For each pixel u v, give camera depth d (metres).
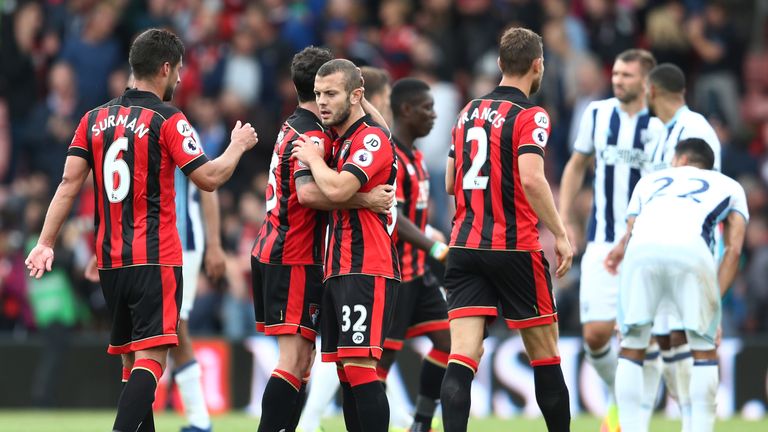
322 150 22.52
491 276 23.39
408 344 41.22
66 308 42.72
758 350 41.34
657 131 29.08
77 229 43.78
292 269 22.95
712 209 25.45
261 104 52.81
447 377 23.06
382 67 52.28
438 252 26.50
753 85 57.75
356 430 23.69
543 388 23.61
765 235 46.84
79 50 53.50
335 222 22.59
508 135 23.09
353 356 22.20
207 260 29.83
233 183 50.88
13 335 44.62
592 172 49.34
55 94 53.72
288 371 22.97
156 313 22.11
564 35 52.41
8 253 45.00
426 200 28.52
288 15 55.53
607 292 29.28
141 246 22.08
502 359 41.47
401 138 28.11
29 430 33.56
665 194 25.86
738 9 61.00
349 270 22.30
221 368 41.88
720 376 41.38
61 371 42.72
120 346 22.92
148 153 22.09
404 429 30.77
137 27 56.03
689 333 25.39
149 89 22.61
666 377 29.05
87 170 22.75
